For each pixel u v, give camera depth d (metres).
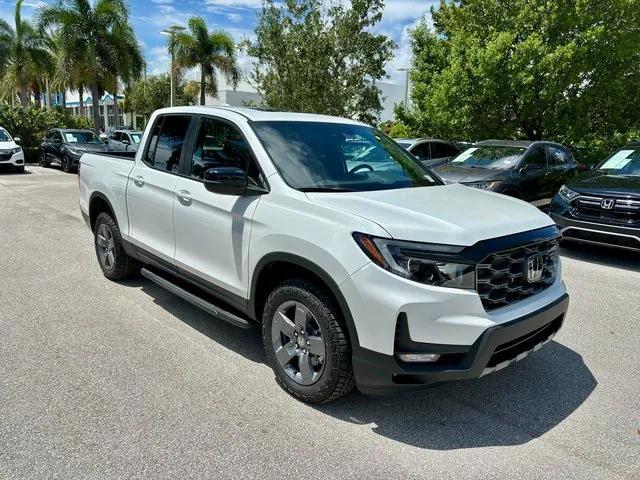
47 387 3.41
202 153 4.12
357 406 3.32
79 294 5.22
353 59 16.94
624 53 14.16
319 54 16.50
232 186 3.41
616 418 3.26
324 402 3.24
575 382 3.73
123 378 3.56
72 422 3.02
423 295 2.73
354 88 16.89
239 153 3.79
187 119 4.39
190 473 2.63
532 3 14.62
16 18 30.47
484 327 2.79
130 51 26.28
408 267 2.75
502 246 2.93
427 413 3.27
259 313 3.63
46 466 2.64
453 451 2.88
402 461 2.78
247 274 3.54
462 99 14.97
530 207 3.65
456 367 2.80
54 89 33.28
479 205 3.43
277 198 3.37
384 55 17.11
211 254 3.87
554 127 14.89
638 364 4.04
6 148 17.45
